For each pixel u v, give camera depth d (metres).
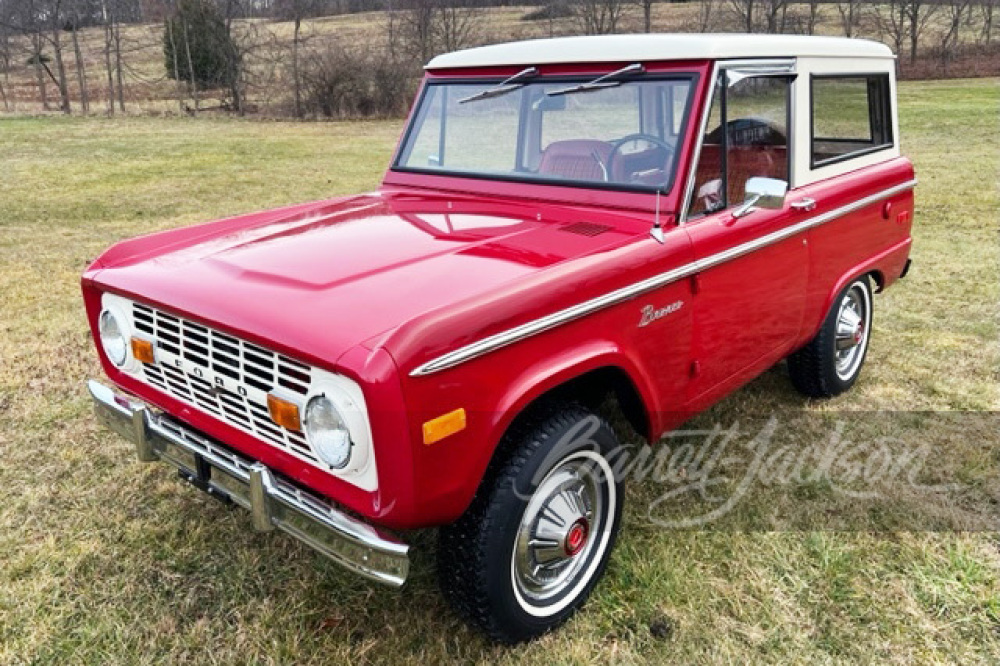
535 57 3.71
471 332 2.40
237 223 3.61
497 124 3.85
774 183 3.24
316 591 3.21
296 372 2.45
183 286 2.83
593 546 3.14
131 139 19.02
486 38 29.12
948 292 6.78
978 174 12.37
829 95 4.11
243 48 28.53
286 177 13.76
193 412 2.95
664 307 3.13
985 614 3.07
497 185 3.80
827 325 4.49
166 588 3.22
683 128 3.24
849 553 3.41
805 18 30.83
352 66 24.39
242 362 2.61
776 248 3.75
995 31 32.31
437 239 3.10
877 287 5.00
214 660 2.87
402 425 2.27
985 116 18.67
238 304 2.61
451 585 2.74
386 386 2.23
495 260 2.82
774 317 3.89
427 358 2.30
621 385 3.14
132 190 12.57
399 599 3.17
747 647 2.92
